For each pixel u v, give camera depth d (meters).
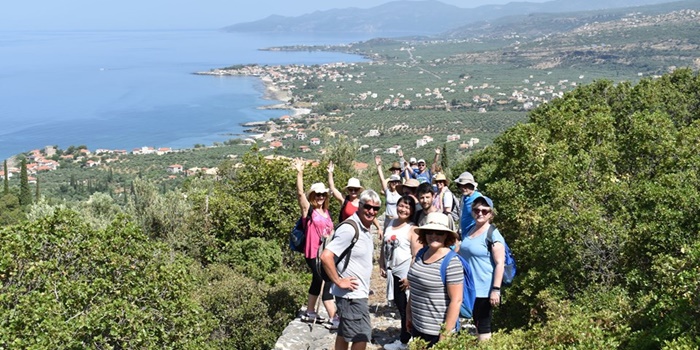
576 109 24.98
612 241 11.65
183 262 13.30
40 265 11.04
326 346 9.60
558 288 11.23
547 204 15.08
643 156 17.22
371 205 7.50
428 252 7.15
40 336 9.59
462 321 10.83
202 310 12.43
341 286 7.43
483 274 7.98
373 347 9.74
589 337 7.09
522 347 7.28
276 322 14.80
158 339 11.52
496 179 20.16
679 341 6.83
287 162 21.05
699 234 10.80
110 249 12.19
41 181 136.75
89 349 10.22
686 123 26.38
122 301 10.94
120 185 132.62
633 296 10.52
